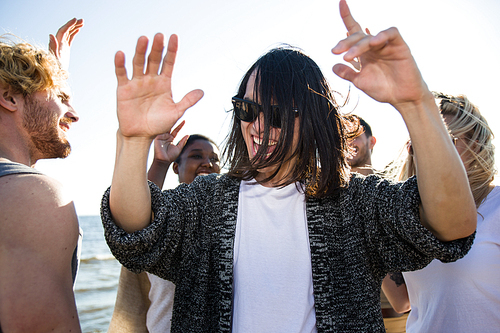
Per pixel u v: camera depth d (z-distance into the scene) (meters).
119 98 1.04
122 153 1.07
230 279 1.25
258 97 1.34
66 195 1.19
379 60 0.98
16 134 1.31
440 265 1.67
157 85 1.06
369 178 1.31
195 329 1.21
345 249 1.24
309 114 1.33
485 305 1.56
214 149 3.10
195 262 1.28
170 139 2.50
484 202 1.68
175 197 1.29
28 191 1.08
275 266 1.27
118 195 1.08
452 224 1.02
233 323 1.26
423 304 1.75
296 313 1.21
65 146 1.45
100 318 10.02
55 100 1.40
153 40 1.00
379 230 1.20
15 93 1.29
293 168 1.36
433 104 0.98
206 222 1.32
